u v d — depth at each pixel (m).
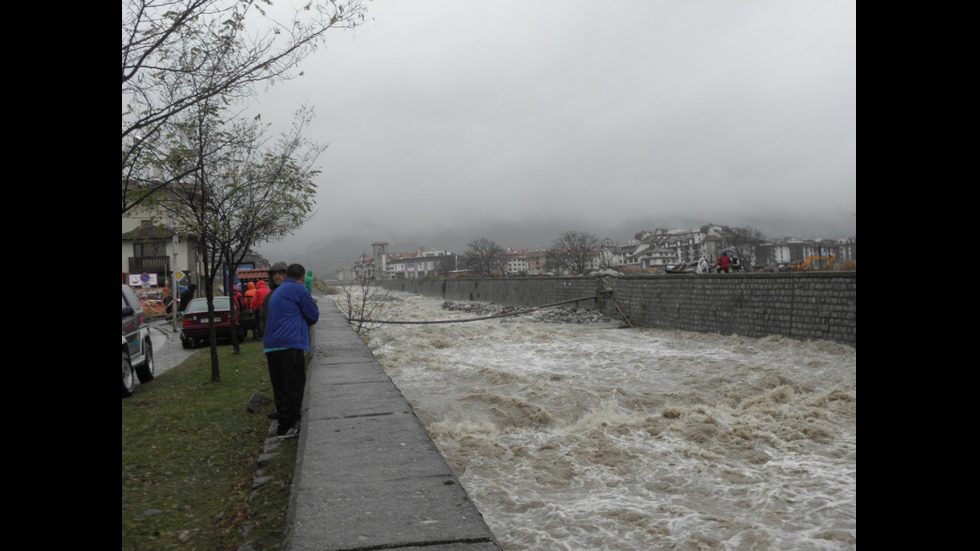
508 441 8.54
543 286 37.59
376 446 4.36
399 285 91.75
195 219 10.49
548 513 5.86
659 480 6.79
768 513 5.77
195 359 15.29
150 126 6.26
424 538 2.86
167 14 5.34
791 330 17.55
